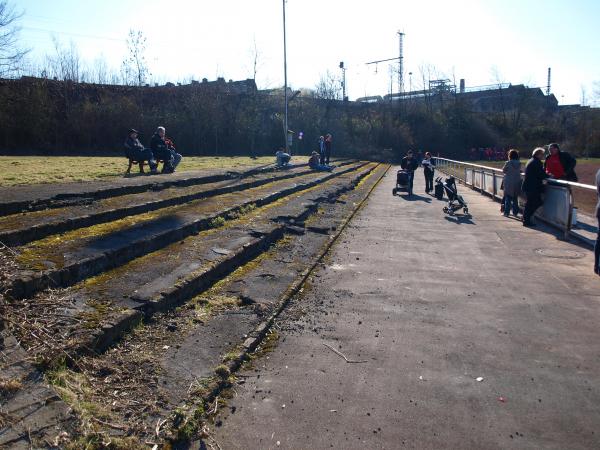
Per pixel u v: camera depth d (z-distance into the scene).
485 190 20.55
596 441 3.69
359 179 28.09
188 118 44.19
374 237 11.36
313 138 56.03
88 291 5.74
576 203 11.41
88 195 10.25
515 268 8.66
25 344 4.27
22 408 3.48
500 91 81.38
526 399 4.27
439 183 19.47
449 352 5.21
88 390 3.95
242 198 13.46
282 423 3.87
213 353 4.92
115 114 39.22
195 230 9.48
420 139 68.75
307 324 5.94
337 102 68.31
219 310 6.06
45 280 5.54
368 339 5.53
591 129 58.78
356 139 63.22
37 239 7.19
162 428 3.66
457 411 4.07
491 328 5.89
